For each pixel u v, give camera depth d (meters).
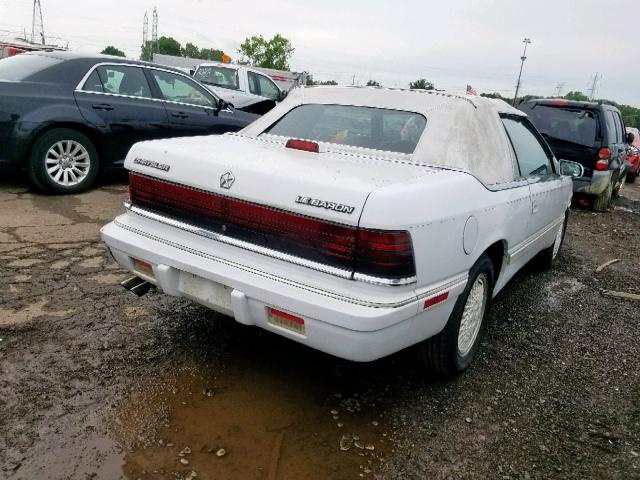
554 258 5.79
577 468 2.56
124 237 3.05
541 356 3.70
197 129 7.51
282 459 2.45
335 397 2.97
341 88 3.80
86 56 6.62
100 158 6.71
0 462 2.28
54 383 2.85
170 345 3.34
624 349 3.92
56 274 4.17
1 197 6.11
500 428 2.82
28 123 5.93
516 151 3.88
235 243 2.65
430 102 3.41
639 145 17.94
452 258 2.70
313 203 2.41
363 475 2.40
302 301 2.40
